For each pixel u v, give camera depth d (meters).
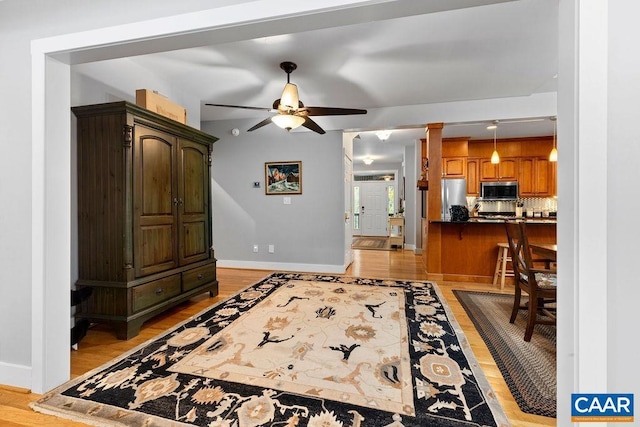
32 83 1.65
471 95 3.87
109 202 2.39
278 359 1.98
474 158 6.50
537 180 6.21
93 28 1.60
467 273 4.16
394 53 2.75
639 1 0.96
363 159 8.83
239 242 5.07
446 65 3.00
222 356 2.02
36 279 1.65
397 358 2.00
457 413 1.47
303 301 3.19
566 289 1.03
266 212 4.96
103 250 2.41
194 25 1.45
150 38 1.53
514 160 6.30
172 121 2.78
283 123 2.93
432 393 1.62
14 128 1.69
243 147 5.01
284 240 4.91
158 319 2.76
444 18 2.20
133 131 2.42
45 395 1.62
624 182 0.97
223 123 5.07
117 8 1.56
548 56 2.82
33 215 1.65
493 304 3.13
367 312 2.86
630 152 0.97
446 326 2.53
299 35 2.42
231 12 1.41
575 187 0.99
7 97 1.70
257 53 2.74
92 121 2.41
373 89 3.65
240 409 1.49
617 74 0.97
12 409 1.52
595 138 0.97
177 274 2.89
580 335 0.98
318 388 1.67
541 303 2.67
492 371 1.85
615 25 0.97
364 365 1.91
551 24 2.29
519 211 6.34
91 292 2.38
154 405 1.52
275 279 4.19
